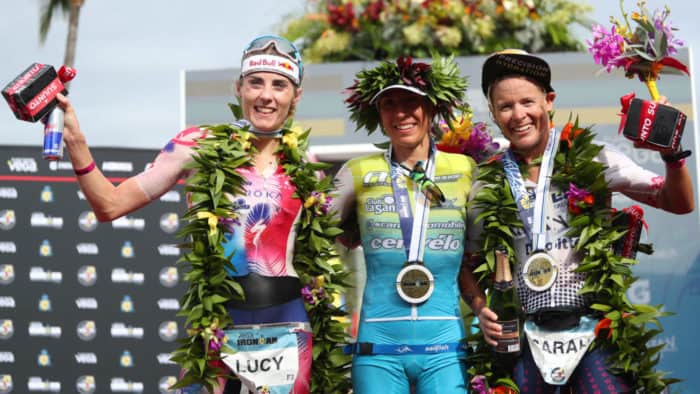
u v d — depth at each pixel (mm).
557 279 4582
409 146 4824
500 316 4629
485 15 9250
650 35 4582
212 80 8812
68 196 8297
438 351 4648
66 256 8273
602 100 8562
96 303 8281
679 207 4504
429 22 9188
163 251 8367
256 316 4578
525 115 4656
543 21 9289
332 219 4844
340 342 4875
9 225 8234
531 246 4656
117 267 8312
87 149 4547
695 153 8297
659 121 4324
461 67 8742
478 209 4789
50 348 8219
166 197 8406
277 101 4777
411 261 4680
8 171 8250
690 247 8234
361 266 7047
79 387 8227
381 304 4715
